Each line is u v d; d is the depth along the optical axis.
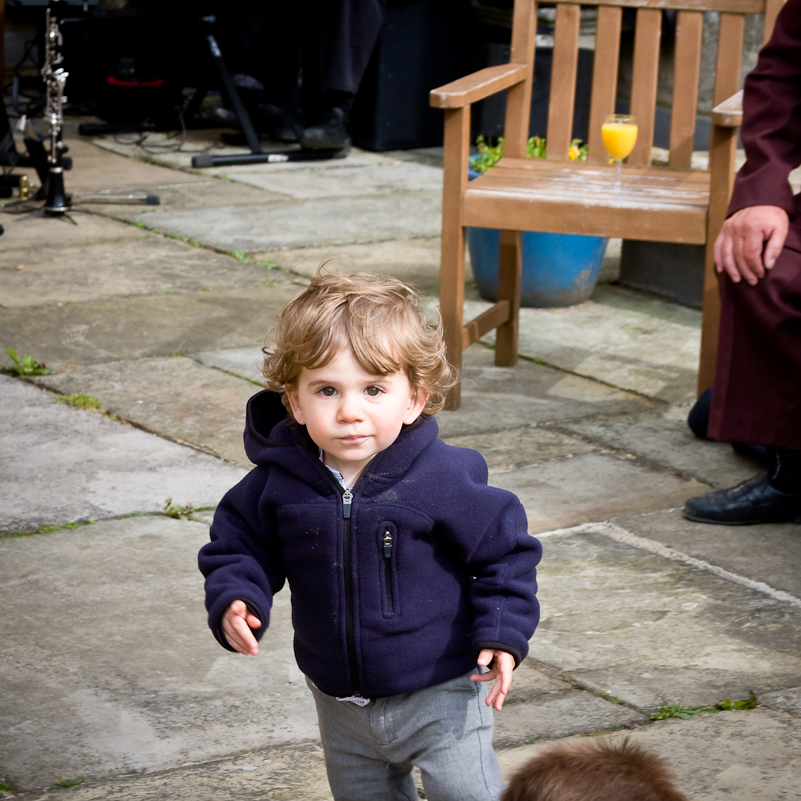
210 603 2.25
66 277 7.41
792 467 4.36
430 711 2.29
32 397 5.50
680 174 5.77
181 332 6.47
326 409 2.16
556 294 7.14
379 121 11.62
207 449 4.97
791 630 3.63
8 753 2.93
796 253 4.34
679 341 6.61
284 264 7.85
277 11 11.02
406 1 11.35
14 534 4.17
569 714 3.12
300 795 2.76
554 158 6.11
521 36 5.96
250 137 11.04
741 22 5.62
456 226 5.32
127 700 3.20
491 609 2.24
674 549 4.20
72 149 11.27
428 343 2.20
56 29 8.64
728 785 2.79
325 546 2.24
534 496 4.62
